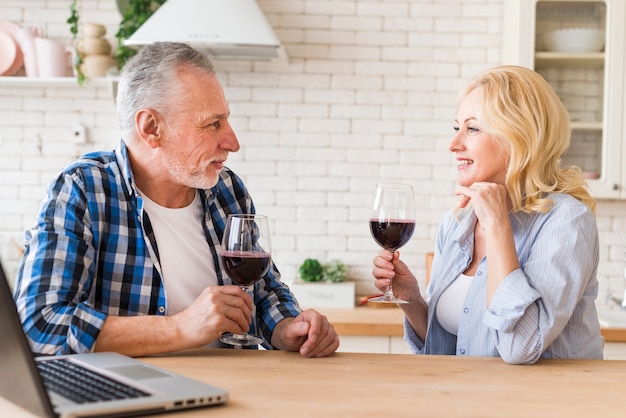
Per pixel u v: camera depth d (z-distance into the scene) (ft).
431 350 6.82
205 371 4.58
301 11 12.69
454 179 12.71
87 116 12.64
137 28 11.69
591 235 5.73
